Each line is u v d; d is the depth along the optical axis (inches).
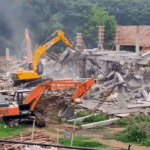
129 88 3137.3
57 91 2795.3
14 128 2338.8
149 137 2096.5
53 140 2065.7
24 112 2401.6
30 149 1786.4
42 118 2383.1
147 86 3159.5
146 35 4746.6
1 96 2687.0
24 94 3142.2
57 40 3565.5
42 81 3481.8
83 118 2539.4
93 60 3799.2
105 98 2839.6
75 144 1962.4
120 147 1962.4
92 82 2571.4
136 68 3383.4
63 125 2449.6
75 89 2856.8
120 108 2765.7
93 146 1956.2
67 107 2600.9
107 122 2461.9
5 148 1795.0
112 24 7258.9
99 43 4441.4
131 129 2171.5
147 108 2775.6
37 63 3489.2
